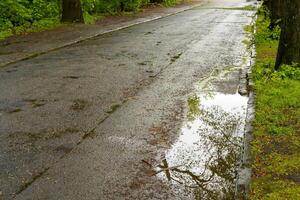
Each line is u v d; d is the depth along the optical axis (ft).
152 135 14.55
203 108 17.46
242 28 44.32
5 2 38.60
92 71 23.93
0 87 20.58
